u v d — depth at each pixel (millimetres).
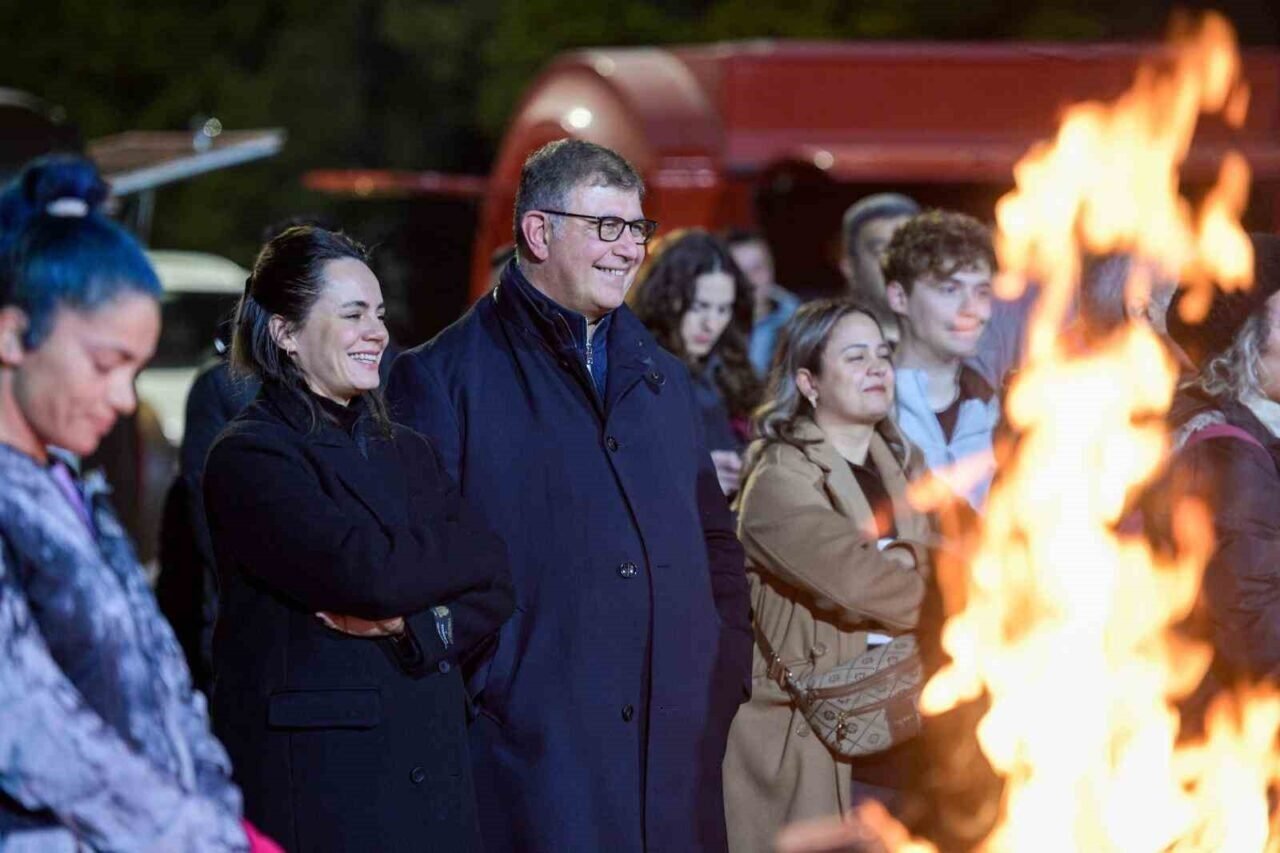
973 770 10008
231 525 7930
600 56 22922
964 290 11023
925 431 11102
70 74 42906
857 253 13789
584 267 8914
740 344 12906
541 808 8680
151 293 6203
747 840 10039
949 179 20922
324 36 42406
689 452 9383
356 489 8031
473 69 42031
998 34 36906
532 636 8789
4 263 6082
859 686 9828
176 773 6262
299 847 7742
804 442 10203
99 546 6258
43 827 5988
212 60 42688
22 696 5816
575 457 8938
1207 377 9164
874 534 10180
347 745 7820
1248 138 21812
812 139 21672
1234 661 8906
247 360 8211
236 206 41469
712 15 38000
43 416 6137
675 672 8938
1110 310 10641
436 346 9195
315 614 7895
